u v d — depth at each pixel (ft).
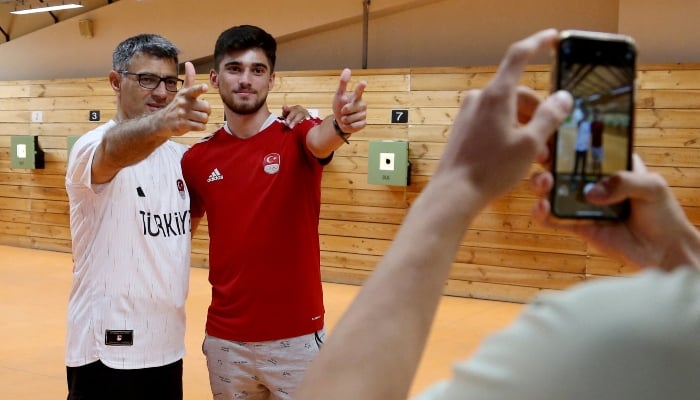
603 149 2.26
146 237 8.28
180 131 6.67
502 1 26.48
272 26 29.86
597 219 2.29
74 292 8.40
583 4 25.11
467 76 24.79
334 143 8.25
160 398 8.51
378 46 28.73
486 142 1.90
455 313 22.35
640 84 22.48
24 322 20.68
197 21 31.32
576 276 23.39
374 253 26.32
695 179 21.98
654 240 2.34
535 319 1.47
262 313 8.65
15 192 35.06
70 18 34.71
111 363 8.16
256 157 8.79
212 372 9.06
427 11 27.76
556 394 1.38
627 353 1.35
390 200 25.96
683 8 22.76
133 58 8.54
